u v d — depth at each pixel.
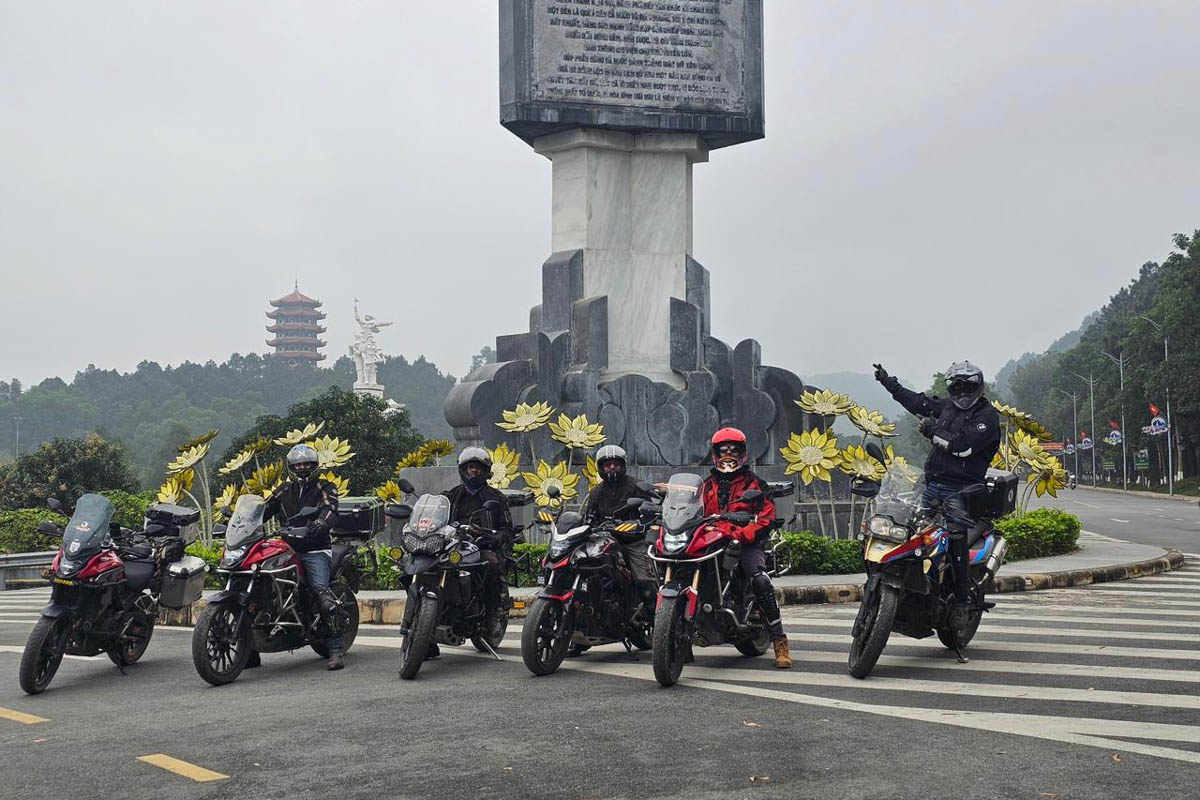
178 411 194.00
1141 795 5.39
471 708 7.75
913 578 8.55
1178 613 12.00
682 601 8.55
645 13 18.41
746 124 18.75
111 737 7.25
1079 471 118.75
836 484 18.33
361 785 5.90
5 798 5.89
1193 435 84.44
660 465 18.12
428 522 9.39
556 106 18.06
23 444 197.00
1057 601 13.20
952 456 9.42
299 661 10.41
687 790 5.64
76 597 9.39
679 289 18.83
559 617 9.16
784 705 7.58
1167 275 81.31
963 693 7.83
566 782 5.83
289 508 10.19
